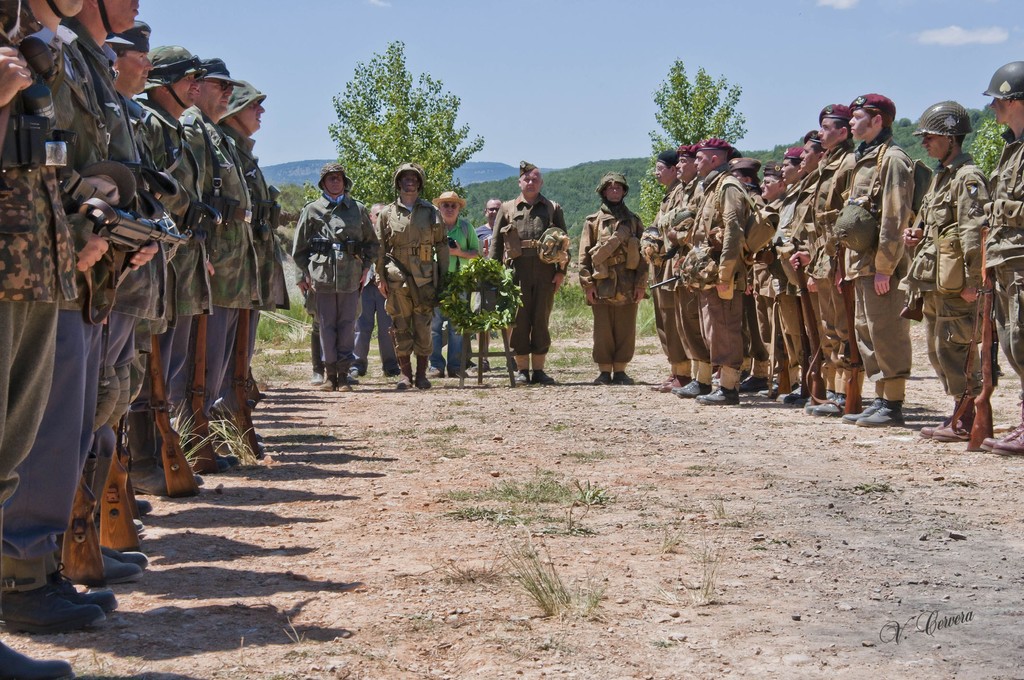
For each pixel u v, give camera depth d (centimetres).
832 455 726
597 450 749
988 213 724
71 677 314
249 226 694
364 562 449
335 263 1162
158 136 568
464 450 754
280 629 361
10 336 309
